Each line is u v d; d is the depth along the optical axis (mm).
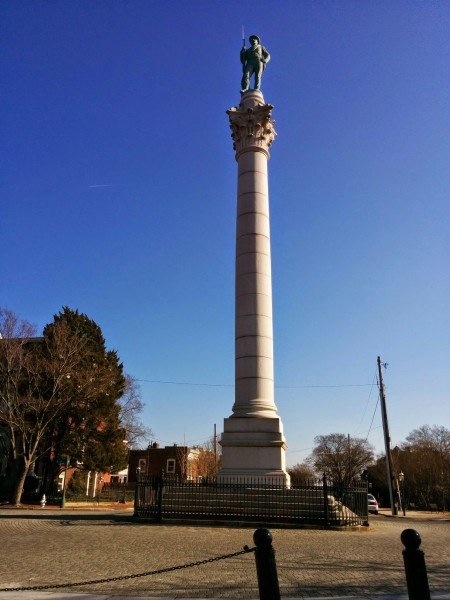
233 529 17891
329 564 11320
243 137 29906
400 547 14391
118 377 47594
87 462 42781
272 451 24172
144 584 9062
